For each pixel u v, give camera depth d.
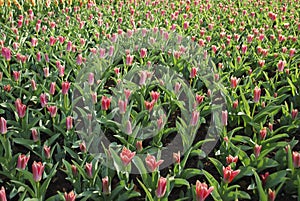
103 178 2.69
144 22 6.70
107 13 7.35
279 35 5.64
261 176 3.09
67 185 3.18
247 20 7.26
